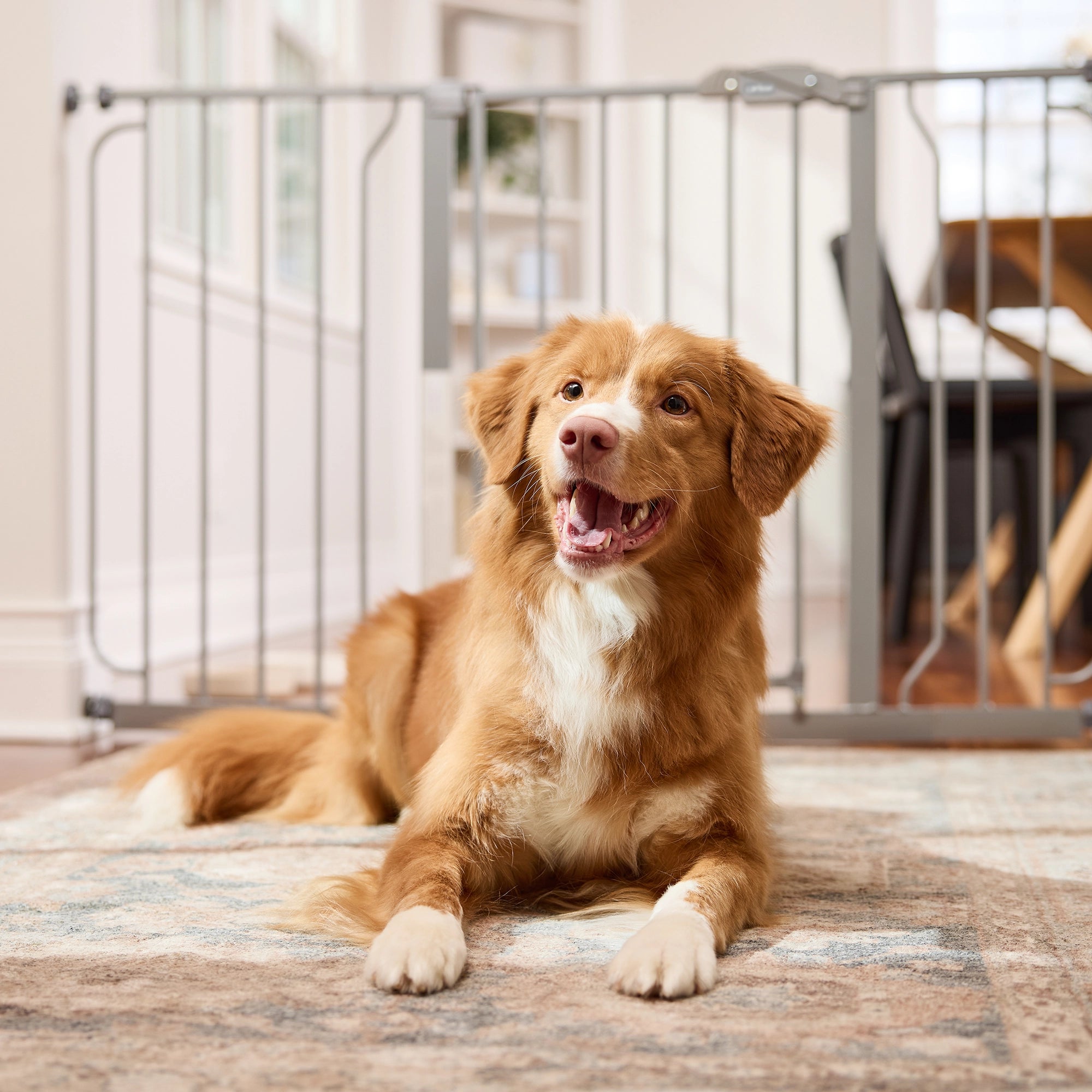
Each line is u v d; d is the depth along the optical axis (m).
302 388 5.74
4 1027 1.14
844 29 7.39
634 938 1.31
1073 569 4.20
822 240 7.35
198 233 4.99
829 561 7.56
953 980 1.28
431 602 2.22
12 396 3.05
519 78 7.29
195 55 5.07
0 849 1.90
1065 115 7.40
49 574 3.04
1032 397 4.44
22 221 3.04
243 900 1.61
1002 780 2.49
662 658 1.61
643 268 7.45
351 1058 1.06
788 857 1.86
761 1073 1.03
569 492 1.60
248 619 5.03
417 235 7.01
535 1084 1.00
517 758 1.59
